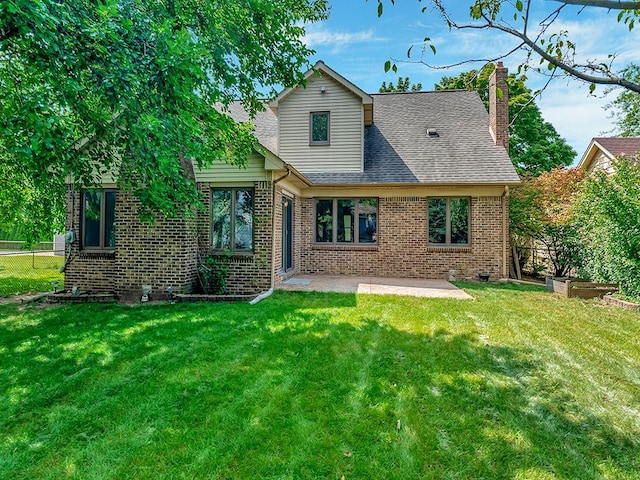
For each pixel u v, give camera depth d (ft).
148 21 16.85
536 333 17.80
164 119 15.60
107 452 8.52
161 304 24.07
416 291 29.30
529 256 46.24
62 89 13.83
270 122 46.32
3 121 12.21
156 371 13.03
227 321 19.51
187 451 8.55
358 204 39.40
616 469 8.18
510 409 10.59
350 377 12.53
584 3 7.18
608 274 28.50
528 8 8.21
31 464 8.11
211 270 28.14
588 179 28.55
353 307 22.99
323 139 40.11
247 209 29.12
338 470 7.96
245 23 21.35
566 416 10.28
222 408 10.46
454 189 37.14
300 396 11.16
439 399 11.10
